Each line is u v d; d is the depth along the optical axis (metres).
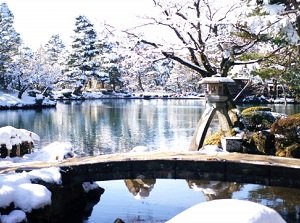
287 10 7.83
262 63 9.94
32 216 4.51
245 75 10.51
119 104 37.72
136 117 24.25
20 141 9.20
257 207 1.59
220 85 8.53
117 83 51.84
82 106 35.62
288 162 5.68
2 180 4.64
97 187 6.69
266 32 7.95
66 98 46.25
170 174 5.96
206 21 9.28
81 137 15.97
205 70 10.01
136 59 10.44
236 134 8.39
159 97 48.66
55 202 5.16
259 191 6.45
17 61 38.69
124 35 10.22
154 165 5.97
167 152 6.74
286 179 5.44
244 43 10.15
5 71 37.12
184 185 7.20
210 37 10.12
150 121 21.89
